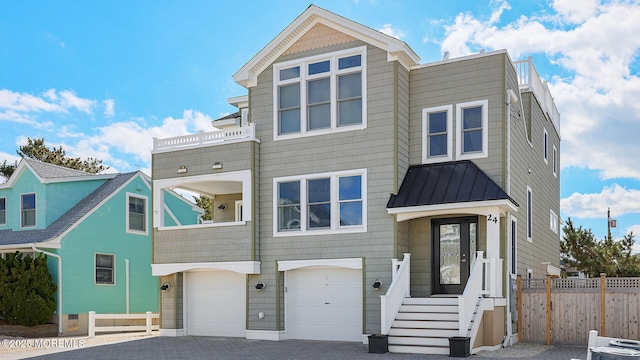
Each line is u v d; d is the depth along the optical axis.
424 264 17.44
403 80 17.94
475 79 17.41
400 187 17.27
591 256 31.80
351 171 17.70
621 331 15.88
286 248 18.39
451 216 17.39
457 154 17.42
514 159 17.80
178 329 20.19
